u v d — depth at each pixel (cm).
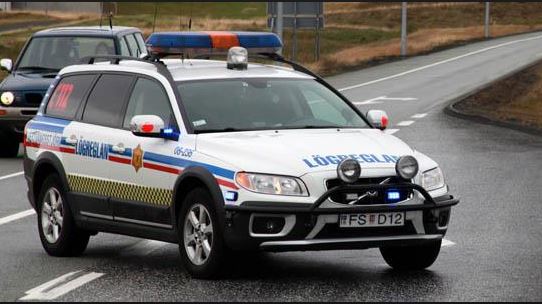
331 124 1330
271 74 1383
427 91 4881
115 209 1351
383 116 1360
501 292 1155
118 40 2647
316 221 1162
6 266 1351
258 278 1244
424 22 14925
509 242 1479
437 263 1334
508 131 3136
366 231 1182
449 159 2470
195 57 1566
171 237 1277
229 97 1327
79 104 1452
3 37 9019
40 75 2638
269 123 1305
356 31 11994
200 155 1233
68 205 1421
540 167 2328
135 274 1280
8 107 2586
